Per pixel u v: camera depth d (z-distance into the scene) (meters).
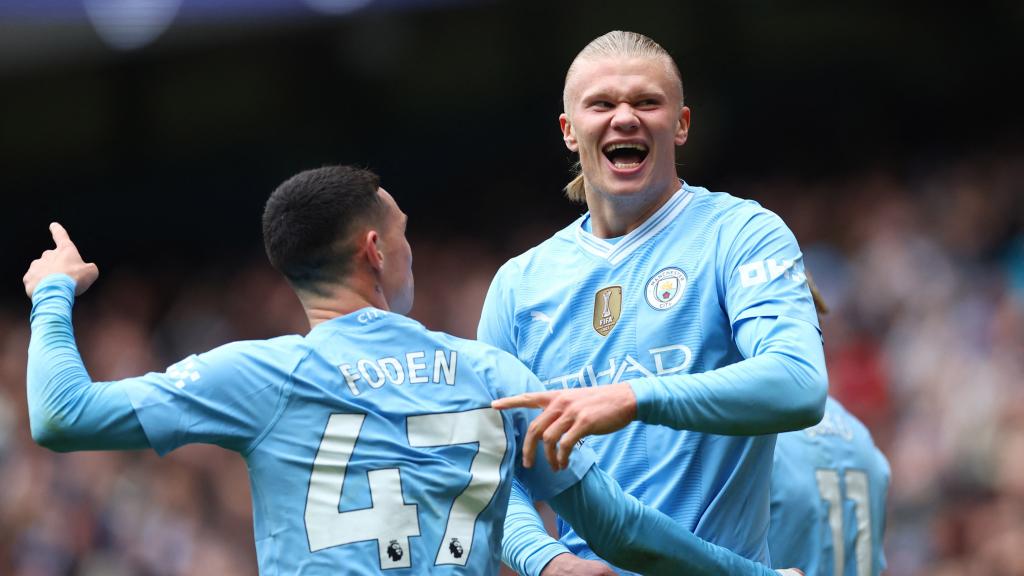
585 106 13.66
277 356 11.66
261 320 46.31
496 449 11.83
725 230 13.43
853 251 41.47
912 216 41.62
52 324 11.66
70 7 37.81
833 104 51.03
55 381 11.27
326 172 12.38
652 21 50.47
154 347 47.50
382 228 12.37
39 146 55.66
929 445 33.28
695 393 11.47
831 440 17.23
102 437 11.23
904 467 33.31
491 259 47.91
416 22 51.78
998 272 38.75
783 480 16.41
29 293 12.02
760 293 12.62
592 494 12.26
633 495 13.65
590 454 12.40
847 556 17.00
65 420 11.16
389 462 11.47
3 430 38.53
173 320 48.03
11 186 56.19
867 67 51.09
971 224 40.66
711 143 50.97
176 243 56.25
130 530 35.94
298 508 11.39
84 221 56.62
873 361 36.88
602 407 11.31
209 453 37.28
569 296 14.05
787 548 16.34
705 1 50.09
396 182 54.91
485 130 54.06
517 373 12.15
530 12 51.16
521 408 12.10
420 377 11.83
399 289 12.54
